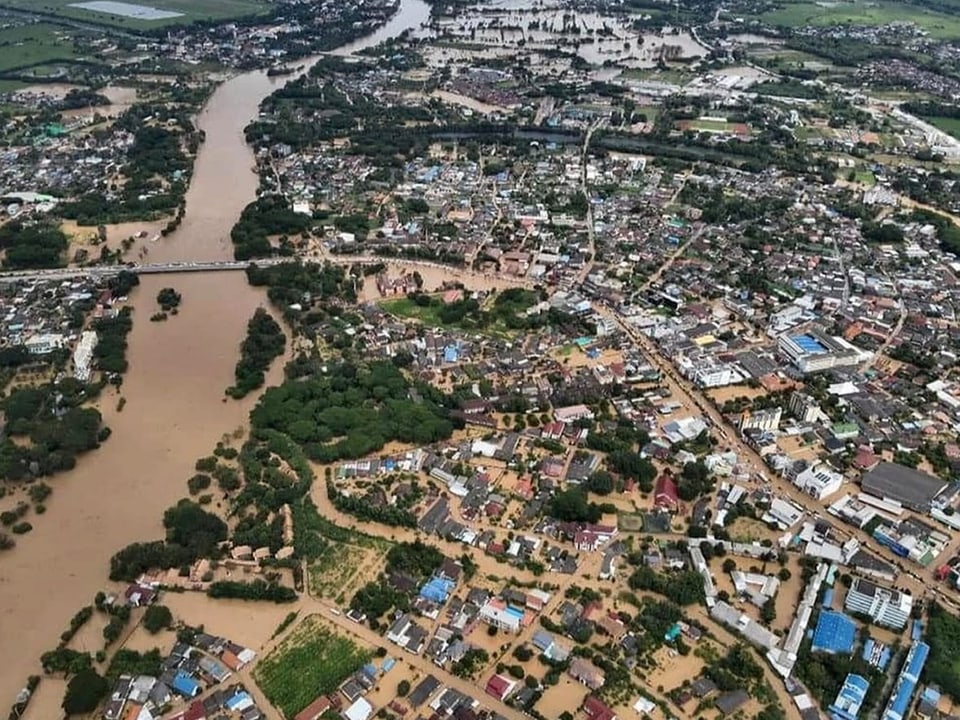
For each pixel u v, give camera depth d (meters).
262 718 199.38
